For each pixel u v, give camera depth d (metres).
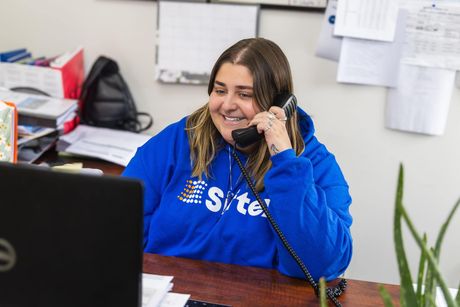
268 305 1.12
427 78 2.06
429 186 2.19
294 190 1.27
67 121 2.12
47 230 0.76
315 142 1.48
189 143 1.50
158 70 2.23
